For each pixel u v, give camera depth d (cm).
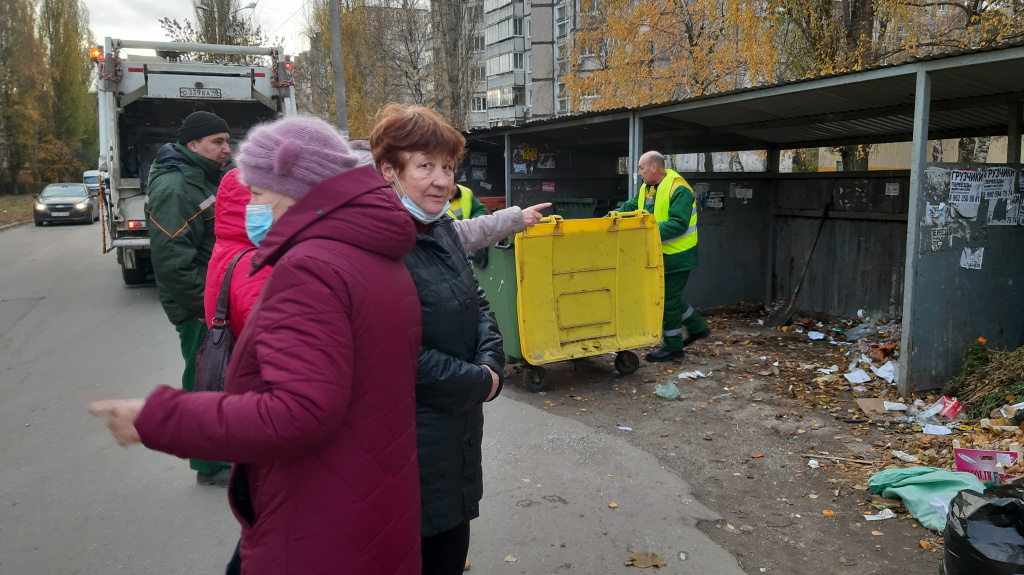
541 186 1027
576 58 1572
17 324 855
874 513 340
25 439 472
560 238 536
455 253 212
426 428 196
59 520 359
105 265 1398
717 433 450
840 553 307
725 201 822
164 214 347
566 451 429
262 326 142
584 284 550
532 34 3956
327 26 2816
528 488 380
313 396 136
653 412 494
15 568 314
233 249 276
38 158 4931
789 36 1112
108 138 980
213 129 364
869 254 739
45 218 2539
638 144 732
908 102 608
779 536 323
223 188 278
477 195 1134
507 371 608
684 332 730
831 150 1252
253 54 1043
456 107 2528
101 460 436
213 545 333
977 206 502
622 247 563
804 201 810
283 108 1060
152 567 314
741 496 364
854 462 397
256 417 134
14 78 4659
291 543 147
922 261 485
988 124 686
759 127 754
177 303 363
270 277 146
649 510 352
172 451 136
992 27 916
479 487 214
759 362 614
